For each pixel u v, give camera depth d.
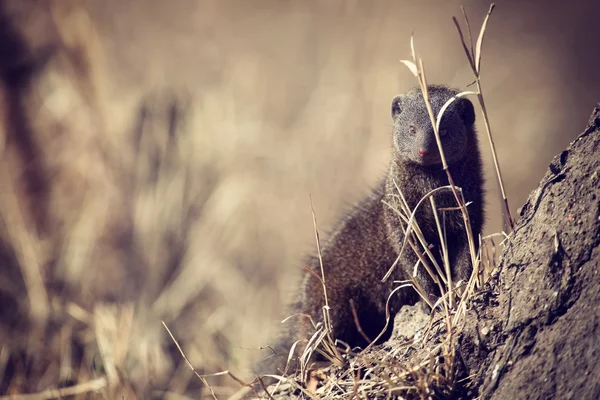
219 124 14.84
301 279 8.99
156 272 12.00
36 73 13.64
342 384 6.26
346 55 17.77
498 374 5.50
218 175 13.54
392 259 8.09
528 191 15.37
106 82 14.40
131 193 12.77
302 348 8.21
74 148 13.31
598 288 5.36
